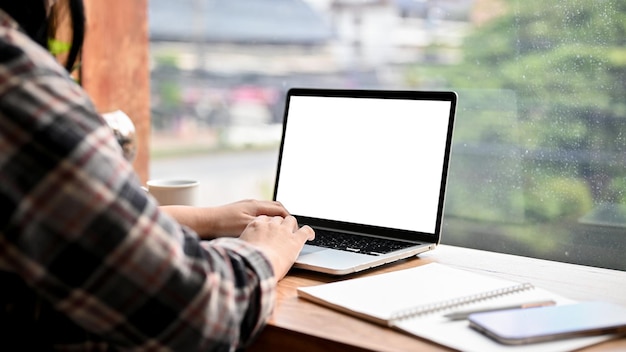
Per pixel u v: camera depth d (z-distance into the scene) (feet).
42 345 2.68
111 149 2.50
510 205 5.06
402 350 2.72
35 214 2.35
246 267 2.91
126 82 6.23
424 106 4.33
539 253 4.96
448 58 5.35
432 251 4.29
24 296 2.61
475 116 5.20
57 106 2.41
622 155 4.62
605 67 4.64
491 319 2.88
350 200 4.47
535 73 4.92
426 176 4.25
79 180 2.37
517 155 5.02
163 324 2.51
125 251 2.42
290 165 4.71
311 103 4.71
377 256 3.86
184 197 4.71
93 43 5.88
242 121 6.48
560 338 2.76
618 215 4.65
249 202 4.18
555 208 4.88
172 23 6.58
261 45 6.32
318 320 3.05
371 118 4.49
